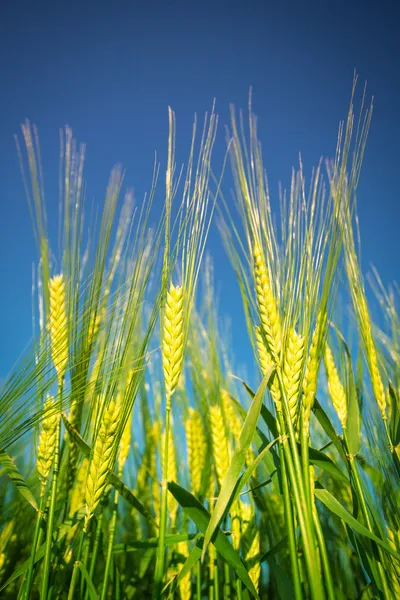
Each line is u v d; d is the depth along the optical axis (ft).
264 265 1.20
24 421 1.16
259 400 1.12
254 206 1.24
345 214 1.21
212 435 1.34
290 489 1.12
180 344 1.13
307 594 1.38
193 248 1.21
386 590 1.12
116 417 1.12
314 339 1.15
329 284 1.16
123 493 1.24
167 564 1.48
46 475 1.17
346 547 1.51
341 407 1.25
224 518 1.18
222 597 1.45
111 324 1.25
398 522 1.28
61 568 1.27
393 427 1.34
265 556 1.20
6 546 1.48
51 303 1.27
